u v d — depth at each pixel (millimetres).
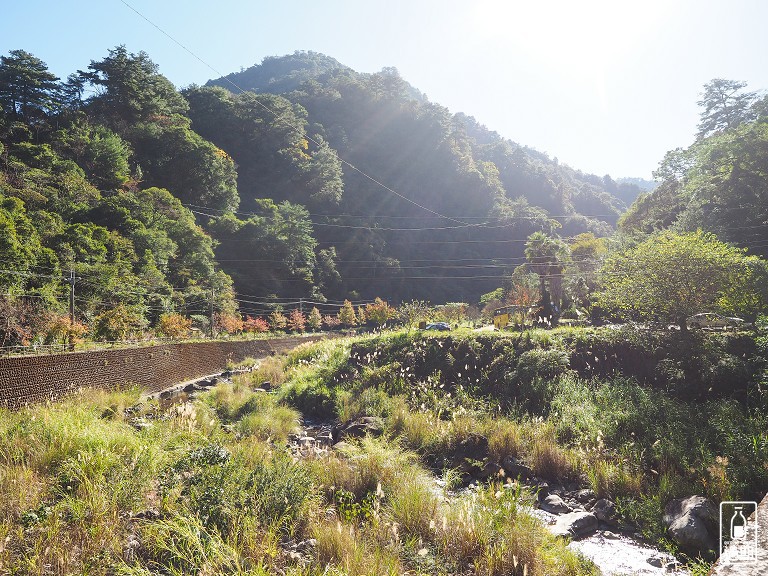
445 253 93875
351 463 8594
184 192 71250
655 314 15766
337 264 85062
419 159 115500
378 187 106000
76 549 4809
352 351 20516
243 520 5645
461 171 112875
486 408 14328
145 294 36469
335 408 16484
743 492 8047
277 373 23531
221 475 6543
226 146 97750
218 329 45906
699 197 36219
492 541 5871
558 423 12141
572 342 15906
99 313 29234
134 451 7285
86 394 13883
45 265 27969
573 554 6277
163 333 32656
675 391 13141
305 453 9820
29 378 12992
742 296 14625
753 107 42062
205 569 4555
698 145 40938
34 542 4746
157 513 5809
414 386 16594
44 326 22859
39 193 38031
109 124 70750
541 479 9891
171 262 49219
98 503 5547
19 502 5516
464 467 10500
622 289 16250
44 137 56688
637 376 14312
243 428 12109
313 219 89562
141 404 13750
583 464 9992
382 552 5402
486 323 34250
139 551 5043
